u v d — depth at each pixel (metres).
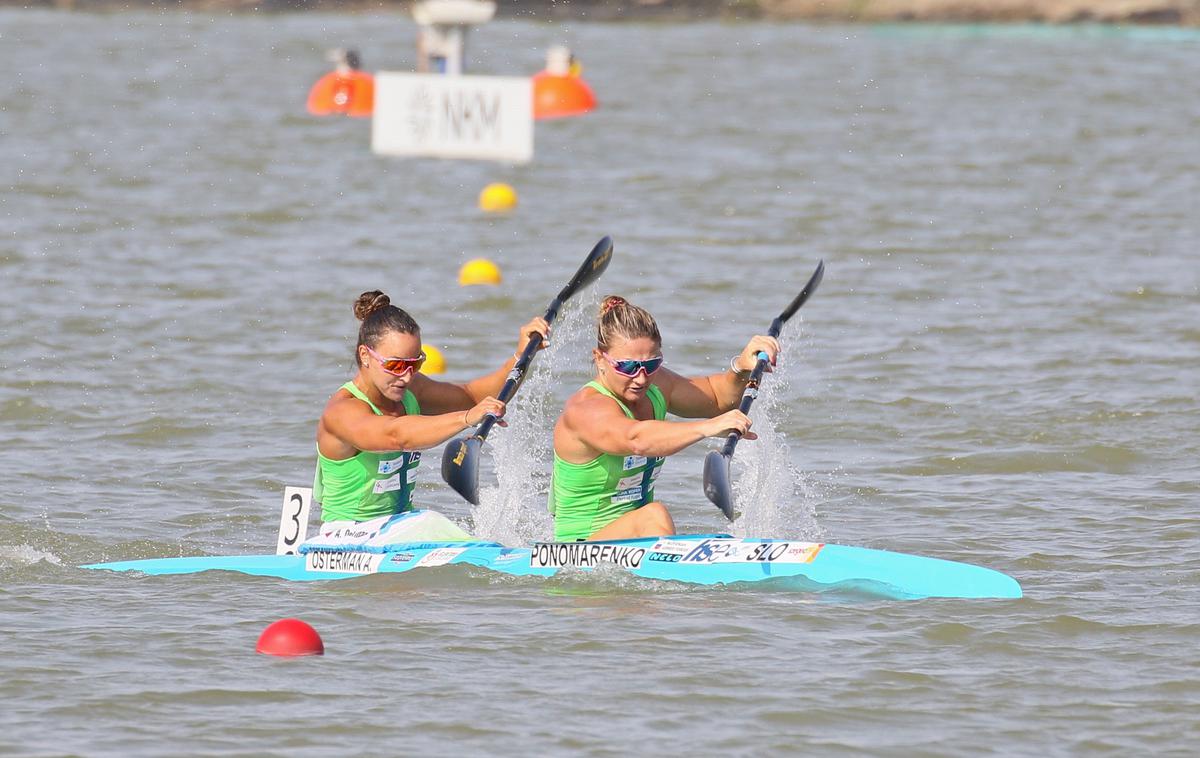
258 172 94.31
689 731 22.11
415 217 80.00
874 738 21.92
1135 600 28.30
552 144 108.81
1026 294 61.97
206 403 46.38
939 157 102.62
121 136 110.38
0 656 25.08
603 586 29.06
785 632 26.30
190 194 85.56
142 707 22.94
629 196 86.94
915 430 43.56
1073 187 90.75
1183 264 67.69
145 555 32.69
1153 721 22.52
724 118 123.19
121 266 66.19
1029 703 23.19
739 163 99.38
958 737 21.95
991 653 25.33
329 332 55.44
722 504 28.09
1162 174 96.31
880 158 102.06
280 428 43.94
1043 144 109.38
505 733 22.02
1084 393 46.78
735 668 24.55
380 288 62.81
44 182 88.62
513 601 28.19
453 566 30.06
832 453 41.56
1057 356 51.69
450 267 67.38
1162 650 25.45
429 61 98.88
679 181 91.81
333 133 113.69
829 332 55.72
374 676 24.28
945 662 24.91
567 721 22.44
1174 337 54.34
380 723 22.36
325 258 68.88
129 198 83.81
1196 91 144.50
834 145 108.38
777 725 22.33
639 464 30.39
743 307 60.00
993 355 52.06
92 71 158.00
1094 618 27.12
